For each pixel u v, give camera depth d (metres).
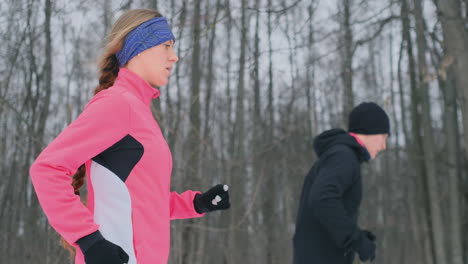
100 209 1.14
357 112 2.40
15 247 4.84
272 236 7.35
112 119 1.13
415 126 5.26
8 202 4.92
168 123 4.65
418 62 4.70
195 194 1.52
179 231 4.74
